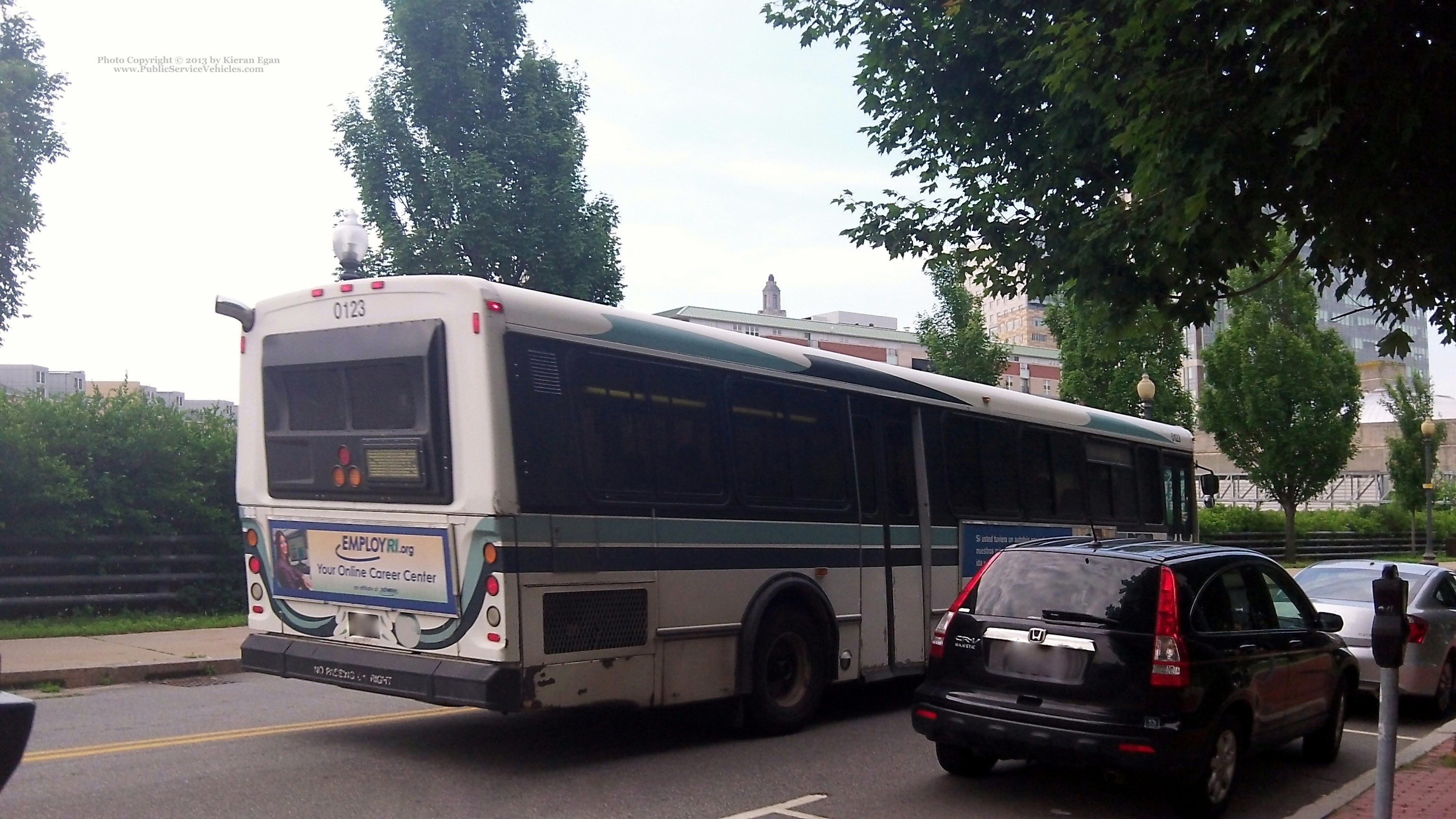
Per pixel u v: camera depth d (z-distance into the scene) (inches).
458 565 305.0
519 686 299.6
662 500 342.6
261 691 444.1
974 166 427.5
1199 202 301.3
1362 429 2669.8
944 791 317.1
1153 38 304.8
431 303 313.4
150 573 606.5
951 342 1192.2
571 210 721.6
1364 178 300.0
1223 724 293.1
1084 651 284.4
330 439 332.8
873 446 431.2
